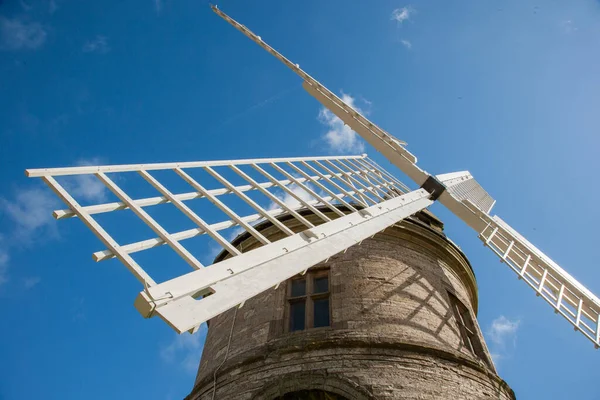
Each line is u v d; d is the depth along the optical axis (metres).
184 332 4.24
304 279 12.26
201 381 10.69
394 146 15.80
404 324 10.64
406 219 13.59
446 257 14.10
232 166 8.23
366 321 10.55
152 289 4.34
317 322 11.14
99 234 4.80
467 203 14.82
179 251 5.07
